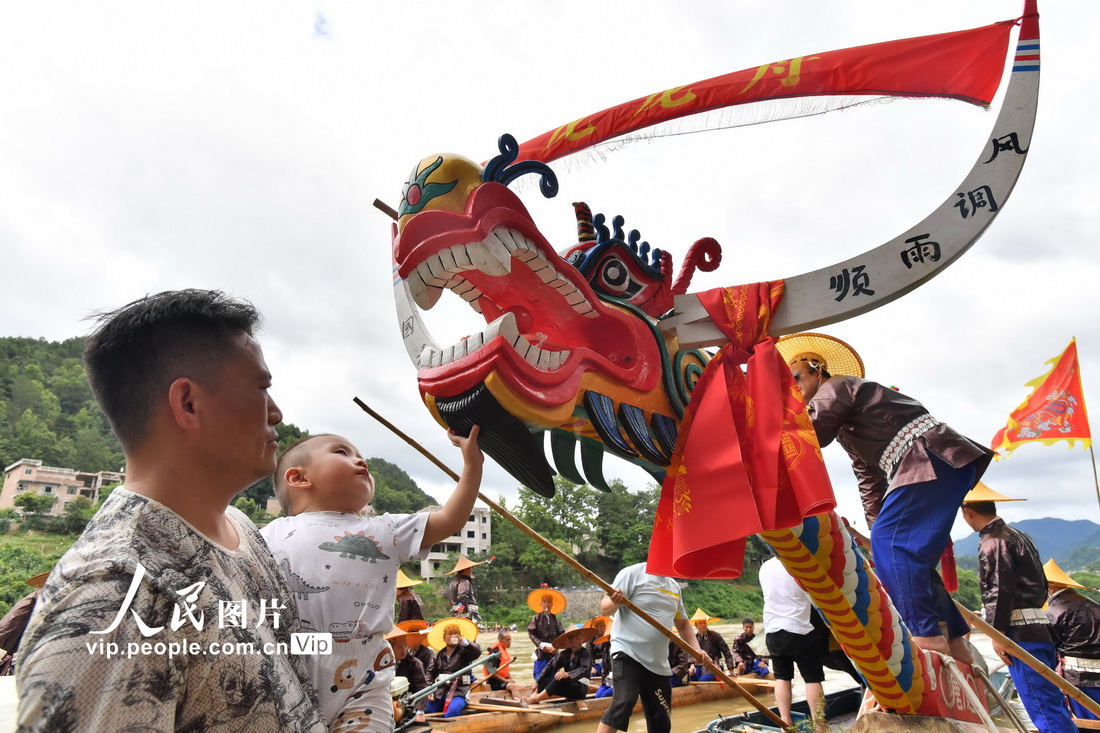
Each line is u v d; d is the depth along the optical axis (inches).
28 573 2086.6
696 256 114.5
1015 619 175.5
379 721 86.4
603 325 100.2
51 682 35.9
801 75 103.0
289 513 100.2
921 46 97.7
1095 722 183.0
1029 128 88.6
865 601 105.6
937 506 115.3
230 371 52.7
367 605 87.4
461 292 100.0
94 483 2979.8
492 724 253.3
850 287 95.5
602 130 117.6
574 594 1840.6
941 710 109.7
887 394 124.0
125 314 51.3
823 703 196.1
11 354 4325.8
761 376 97.0
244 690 45.2
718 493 92.0
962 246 89.2
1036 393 234.4
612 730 183.2
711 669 146.8
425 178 88.4
